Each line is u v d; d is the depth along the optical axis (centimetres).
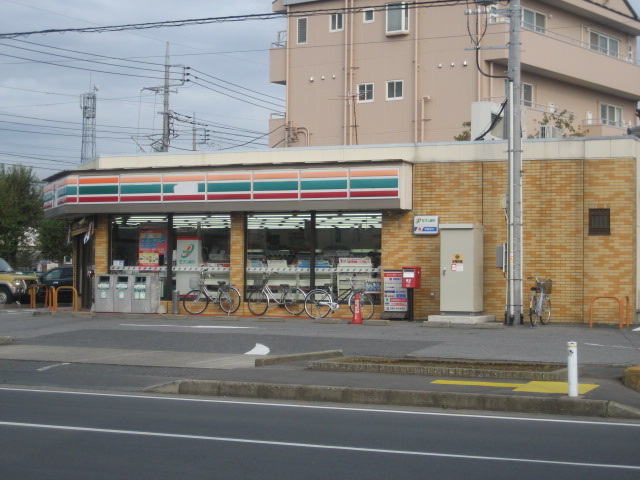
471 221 2428
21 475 807
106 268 2817
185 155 2766
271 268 2630
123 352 1869
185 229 2742
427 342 1931
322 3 4638
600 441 980
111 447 937
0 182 5344
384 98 4434
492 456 895
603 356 1705
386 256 2500
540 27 4328
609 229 2298
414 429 1057
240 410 1212
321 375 1480
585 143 2325
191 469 832
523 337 2008
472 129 2795
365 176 2448
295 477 801
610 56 4544
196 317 2569
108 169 2736
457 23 4219
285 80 4772
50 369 1662
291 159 2652
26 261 5709
